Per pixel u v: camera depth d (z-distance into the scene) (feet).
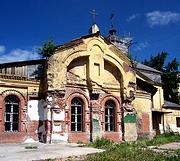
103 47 91.20
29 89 80.94
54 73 81.10
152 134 102.53
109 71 93.35
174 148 69.77
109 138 89.51
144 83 104.83
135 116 96.12
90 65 87.81
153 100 124.16
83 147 68.28
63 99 82.33
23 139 78.28
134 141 86.53
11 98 78.59
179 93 179.93
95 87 87.92
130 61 96.84
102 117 89.25
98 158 49.67
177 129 129.70
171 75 179.22
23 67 84.07
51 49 101.35
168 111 127.95
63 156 53.16
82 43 87.15
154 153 57.21
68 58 84.17
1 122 75.77
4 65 81.71
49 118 79.61
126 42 156.04
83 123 85.66
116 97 93.30
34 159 49.57
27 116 79.71
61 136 80.48
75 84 85.51
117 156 51.67
